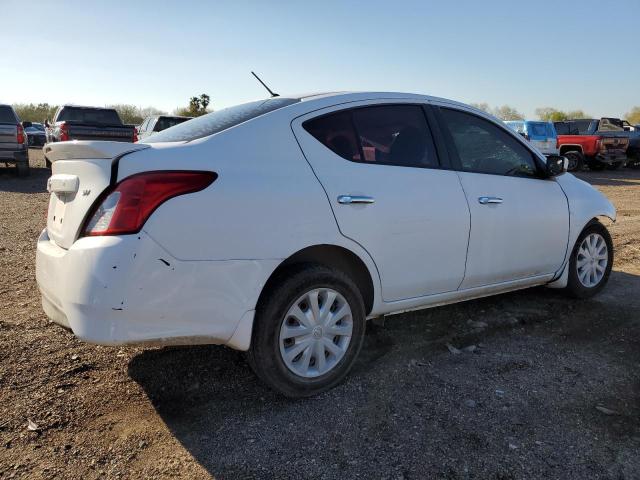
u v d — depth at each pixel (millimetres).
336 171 3084
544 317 4375
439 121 3717
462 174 3701
